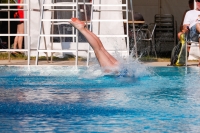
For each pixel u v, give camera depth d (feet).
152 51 91.91
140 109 30.42
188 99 34.91
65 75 52.03
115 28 79.10
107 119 27.12
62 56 82.33
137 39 90.07
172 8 99.71
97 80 47.42
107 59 49.98
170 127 24.99
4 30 96.12
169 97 35.91
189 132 23.80
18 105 31.83
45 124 25.71
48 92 38.65
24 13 80.74
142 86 42.98
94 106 31.35
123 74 49.34
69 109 30.22
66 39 81.92
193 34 70.03
